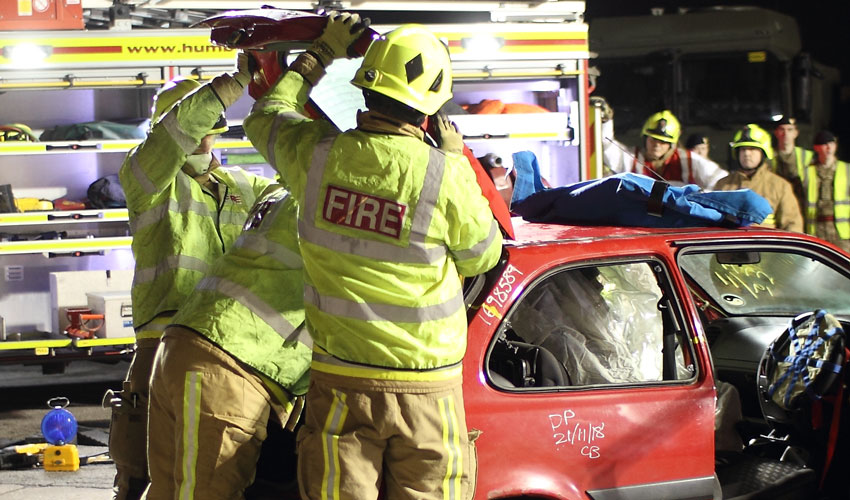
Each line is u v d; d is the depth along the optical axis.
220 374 3.85
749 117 13.41
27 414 8.71
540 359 4.34
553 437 4.18
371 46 3.73
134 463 4.64
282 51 4.22
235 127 9.10
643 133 10.42
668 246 4.64
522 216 5.34
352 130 3.69
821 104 15.34
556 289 4.76
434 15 9.84
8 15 8.60
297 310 4.01
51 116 9.45
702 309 6.07
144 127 9.34
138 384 4.59
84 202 9.34
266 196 4.23
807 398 5.11
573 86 9.71
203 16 9.14
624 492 4.30
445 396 3.69
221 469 3.84
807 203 10.75
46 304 9.34
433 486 3.67
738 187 9.97
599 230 4.77
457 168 3.67
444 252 3.69
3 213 8.93
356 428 3.64
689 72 13.46
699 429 4.46
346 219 3.62
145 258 4.64
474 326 4.15
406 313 3.61
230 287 3.96
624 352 4.72
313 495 3.66
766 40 13.36
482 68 9.45
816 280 6.07
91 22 9.05
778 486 4.98
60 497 6.43
